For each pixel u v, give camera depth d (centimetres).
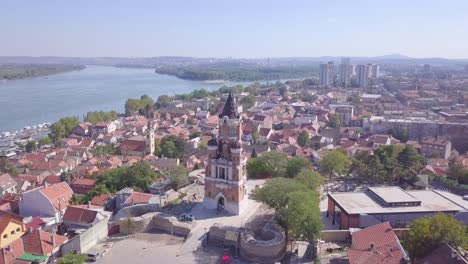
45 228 12231
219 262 10350
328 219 13338
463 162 19662
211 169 13025
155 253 10762
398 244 9312
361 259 8925
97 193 14775
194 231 11712
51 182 18038
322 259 9912
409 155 17150
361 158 18025
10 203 14262
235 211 12812
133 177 15662
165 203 13600
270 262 10388
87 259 10362
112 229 12050
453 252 8144
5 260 9769
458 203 12600
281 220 11388
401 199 12538
